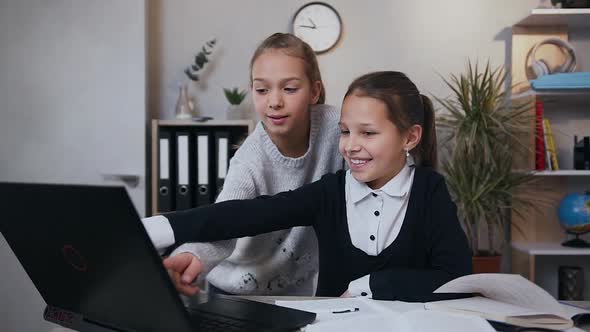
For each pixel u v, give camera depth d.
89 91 2.69
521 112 2.57
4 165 2.70
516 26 2.83
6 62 2.69
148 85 2.91
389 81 1.09
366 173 1.06
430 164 1.33
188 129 2.73
